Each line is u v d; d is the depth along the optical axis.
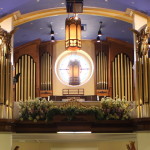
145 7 12.74
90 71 18.66
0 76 11.91
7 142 11.52
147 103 11.92
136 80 12.32
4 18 13.20
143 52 12.27
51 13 14.47
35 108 12.09
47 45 18.75
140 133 11.73
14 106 12.45
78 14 14.70
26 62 18.33
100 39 18.50
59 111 11.79
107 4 13.70
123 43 18.31
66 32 13.69
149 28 12.30
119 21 15.49
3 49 12.10
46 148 14.52
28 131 11.99
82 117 11.76
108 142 14.41
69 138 12.48
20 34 16.91
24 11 13.75
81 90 18.45
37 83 18.28
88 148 14.02
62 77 18.58
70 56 18.78
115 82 18.33
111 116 11.97
